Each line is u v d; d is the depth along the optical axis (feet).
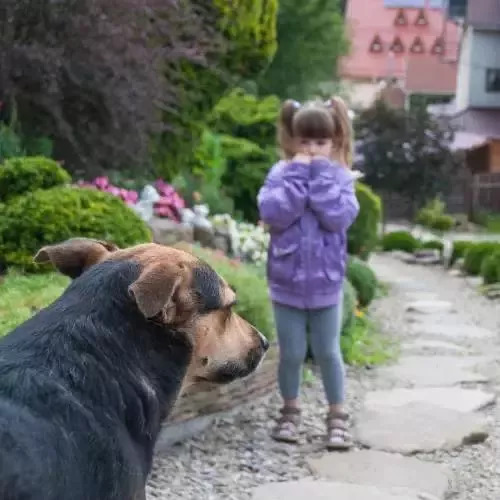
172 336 9.36
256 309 20.16
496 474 17.11
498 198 131.23
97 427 8.40
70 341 8.71
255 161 44.93
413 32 218.38
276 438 18.45
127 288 9.04
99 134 29.48
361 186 49.88
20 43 27.04
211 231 31.65
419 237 92.89
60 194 21.66
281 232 18.08
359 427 19.56
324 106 19.24
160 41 31.55
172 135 36.88
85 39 27.50
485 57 157.89
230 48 38.52
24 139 28.68
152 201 30.45
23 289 18.78
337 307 18.22
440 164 118.01
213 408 18.65
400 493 15.65
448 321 37.68
